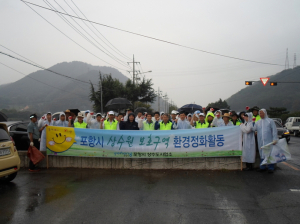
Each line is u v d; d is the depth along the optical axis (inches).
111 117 306.3
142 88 1598.2
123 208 176.9
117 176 257.9
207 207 177.3
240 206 178.9
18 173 277.4
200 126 318.7
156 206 179.6
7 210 175.9
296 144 594.9
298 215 164.2
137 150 283.3
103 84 1523.1
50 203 187.8
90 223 154.9
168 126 298.2
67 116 373.1
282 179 243.4
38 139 303.1
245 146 274.2
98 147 289.9
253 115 320.2
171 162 281.9
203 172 269.4
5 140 228.5
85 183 235.9
